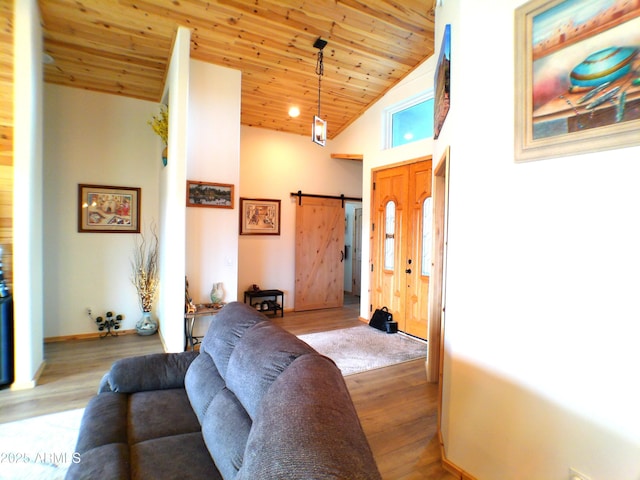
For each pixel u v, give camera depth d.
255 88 4.64
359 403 2.78
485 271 1.78
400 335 4.59
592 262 1.37
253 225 5.67
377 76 4.59
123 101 4.46
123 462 1.33
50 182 4.09
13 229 2.84
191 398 1.83
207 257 3.97
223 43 3.71
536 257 1.56
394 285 4.86
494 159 1.74
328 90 4.81
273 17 3.42
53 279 4.13
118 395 1.93
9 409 2.53
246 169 5.60
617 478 1.30
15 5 2.77
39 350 3.17
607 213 1.32
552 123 1.48
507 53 1.67
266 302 5.63
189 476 1.31
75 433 2.23
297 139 6.04
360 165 6.71
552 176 1.49
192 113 3.86
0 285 2.96
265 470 0.82
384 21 3.59
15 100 2.79
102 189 4.35
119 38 3.48
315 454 0.81
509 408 1.67
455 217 2.00
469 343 1.88
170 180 3.60
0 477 1.83
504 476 1.69
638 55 1.22
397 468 2.01
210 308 3.78
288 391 1.11
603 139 1.32
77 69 3.90
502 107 1.69
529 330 1.59
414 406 2.74
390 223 4.96
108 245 4.41
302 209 6.09
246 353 1.56
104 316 4.40
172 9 3.21
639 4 1.21
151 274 4.59
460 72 1.96
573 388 1.43
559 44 1.44
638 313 1.25
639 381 1.25
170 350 3.50
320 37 3.77
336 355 3.81
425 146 4.36
